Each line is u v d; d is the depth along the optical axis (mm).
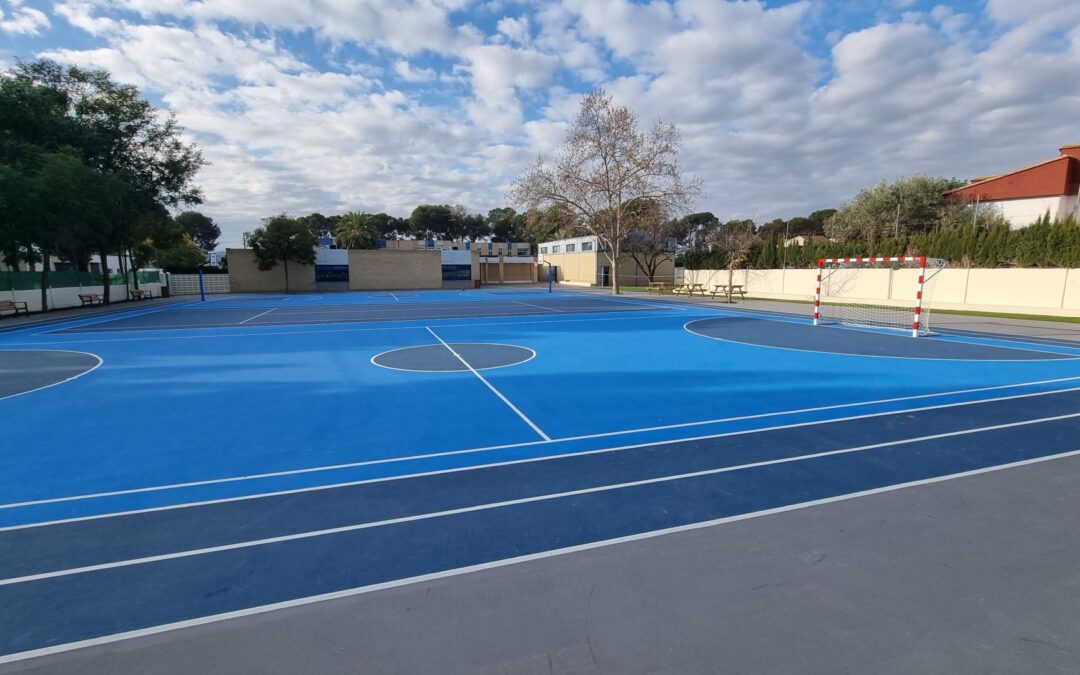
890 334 16141
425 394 8508
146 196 30781
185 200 33281
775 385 9094
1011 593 3123
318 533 3943
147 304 32000
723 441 6059
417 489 4754
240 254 47094
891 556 3537
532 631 2807
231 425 6836
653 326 18641
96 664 2600
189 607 3053
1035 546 3662
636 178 35094
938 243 26000
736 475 5012
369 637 2770
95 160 28609
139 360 11898
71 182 22562
